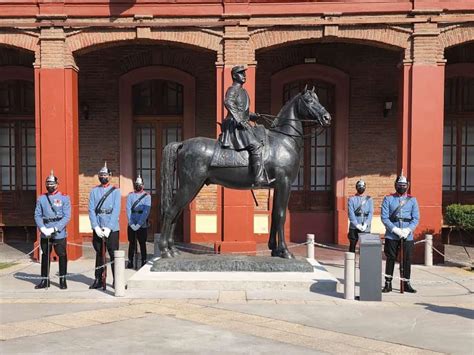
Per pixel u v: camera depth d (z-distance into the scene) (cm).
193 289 999
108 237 1054
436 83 1375
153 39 1417
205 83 1742
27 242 1739
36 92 1414
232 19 1407
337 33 1395
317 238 1734
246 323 793
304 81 1741
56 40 1406
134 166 1761
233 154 1052
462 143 1750
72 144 1428
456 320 823
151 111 1766
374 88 1717
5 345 682
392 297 982
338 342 705
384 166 1717
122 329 757
